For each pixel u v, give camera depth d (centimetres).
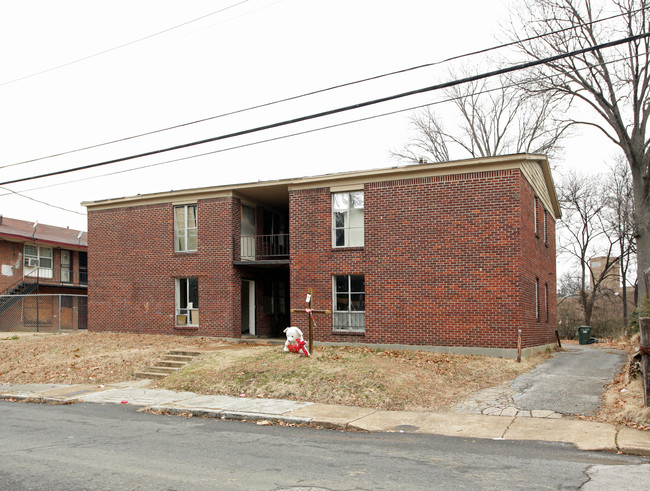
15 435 949
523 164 1820
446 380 1377
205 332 2289
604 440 882
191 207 2380
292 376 1370
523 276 1764
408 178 1902
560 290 5747
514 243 1741
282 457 785
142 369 1723
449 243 1828
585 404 1143
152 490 620
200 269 2319
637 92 2633
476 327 1773
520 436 934
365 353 1669
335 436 951
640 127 2669
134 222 2480
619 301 5369
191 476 679
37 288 3491
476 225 1794
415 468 723
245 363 1538
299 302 2053
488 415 1092
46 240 3572
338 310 2016
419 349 1845
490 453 816
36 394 1430
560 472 705
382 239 1928
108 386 1541
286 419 1071
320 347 1877
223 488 627
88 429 1007
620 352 2238
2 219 3756
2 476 682
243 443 886
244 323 2445
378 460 768
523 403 1177
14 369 1798
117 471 703
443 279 1830
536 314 2025
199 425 1053
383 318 1909
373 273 1936
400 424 1031
